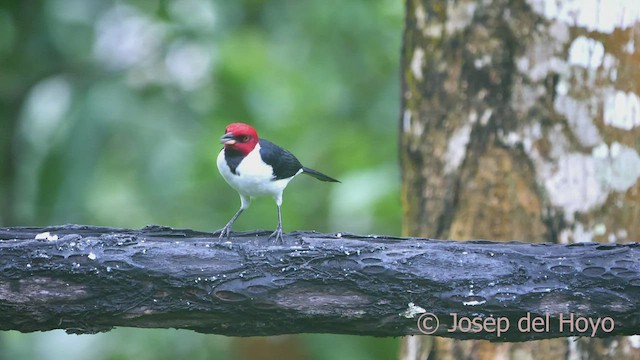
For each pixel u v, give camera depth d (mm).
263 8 16719
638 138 9891
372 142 16031
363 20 16031
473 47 10352
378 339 15383
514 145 10250
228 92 16016
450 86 10578
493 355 10422
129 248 7441
